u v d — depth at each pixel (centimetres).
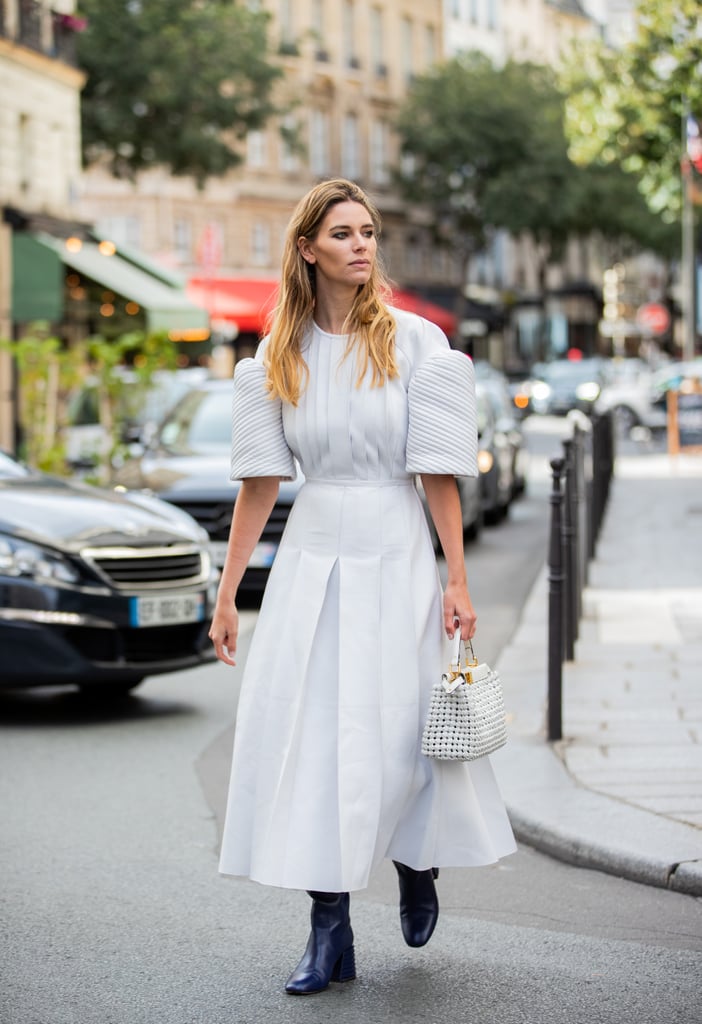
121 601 1033
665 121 3594
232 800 538
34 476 1139
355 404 525
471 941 610
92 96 4225
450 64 7538
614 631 1322
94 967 582
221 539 1583
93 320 3306
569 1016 527
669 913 648
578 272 10838
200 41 4225
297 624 530
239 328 4322
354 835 517
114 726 1038
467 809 537
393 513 533
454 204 7662
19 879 698
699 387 4600
